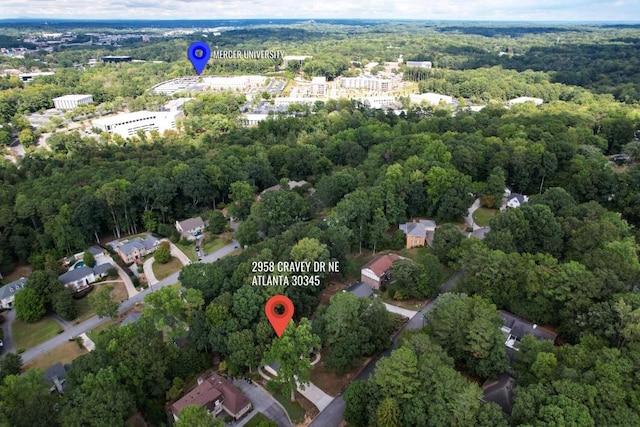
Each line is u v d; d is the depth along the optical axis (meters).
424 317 86.69
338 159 194.12
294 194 138.25
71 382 72.88
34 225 137.75
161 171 160.50
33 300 105.25
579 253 100.38
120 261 130.62
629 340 70.94
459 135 185.00
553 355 67.88
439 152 158.25
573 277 83.94
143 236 147.88
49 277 110.12
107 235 148.12
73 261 128.75
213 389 76.75
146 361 75.00
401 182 136.25
